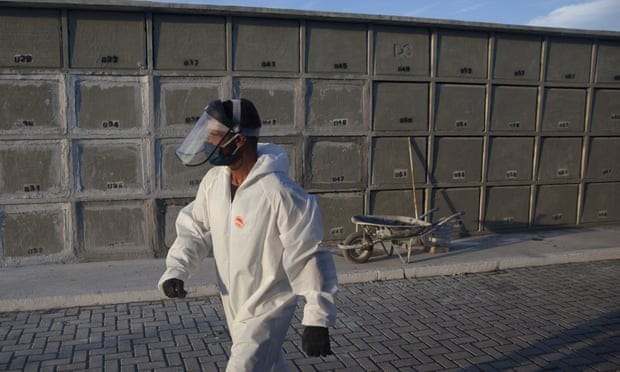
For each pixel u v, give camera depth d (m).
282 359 2.58
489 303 5.30
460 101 7.57
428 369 3.85
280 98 6.74
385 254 6.78
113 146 6.25
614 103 8.50
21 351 4.06
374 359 4.00
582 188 8.47
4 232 6.05
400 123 7.30
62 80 6.01
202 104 6.45
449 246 6.98
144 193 6.39
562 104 8.19
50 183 6.12
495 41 7.64
